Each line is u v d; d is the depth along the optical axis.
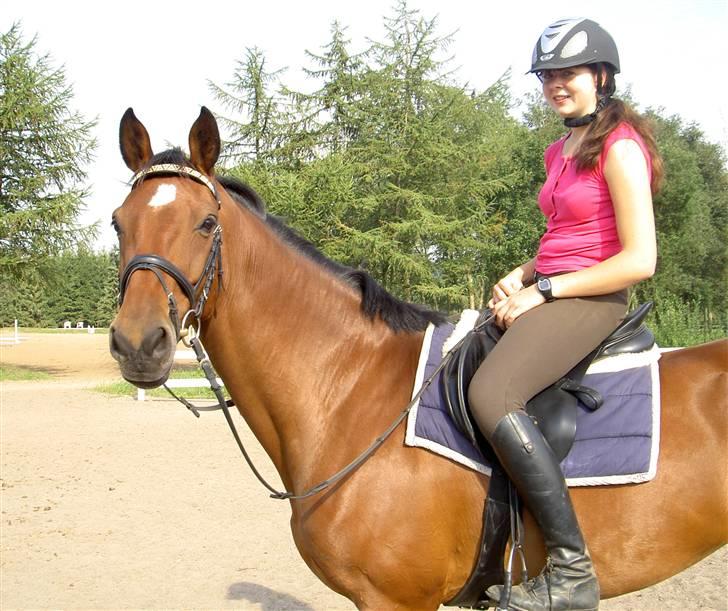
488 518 2.15
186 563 4.70
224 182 2.60
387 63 21.45
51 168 20.20
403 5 21.48
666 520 2.12
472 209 21.86
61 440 9.14
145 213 2.14
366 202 19.66
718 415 2.17
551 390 2.20
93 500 6.26
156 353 2.01
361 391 2.40
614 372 2.23
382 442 2.27
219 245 2.25
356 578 2.26
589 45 2.24
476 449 2.18
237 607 4.00
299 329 2.44
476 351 2.28
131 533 5.34
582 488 2.15
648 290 23.22
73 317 53.56
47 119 19.81
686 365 2.33
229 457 8.11
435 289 20.86
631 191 2.09
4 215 19.23
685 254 24.77
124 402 12.92
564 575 2.04
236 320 2.36
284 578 4.45
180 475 7.22
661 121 28.09
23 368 20.81
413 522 2.19
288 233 2.58
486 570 2.18
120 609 3.95
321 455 2.35
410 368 2.42
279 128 20.89
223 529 5.45
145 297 2.04
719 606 4.00
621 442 2.13
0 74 19.62
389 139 21.30
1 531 5.36
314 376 2.42
